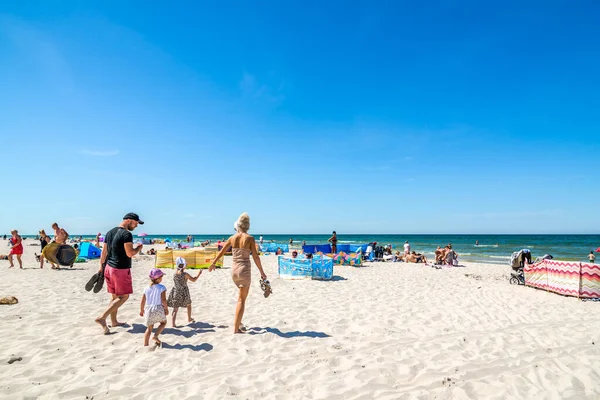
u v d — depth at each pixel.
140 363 4.30
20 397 3.38
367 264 19.34
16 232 13.75
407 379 4.05
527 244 57.53
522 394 3.72
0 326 5.66
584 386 3.92
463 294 9.70
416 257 20.81
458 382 3.98
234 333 5.53
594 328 6.28
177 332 5.56
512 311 7.59
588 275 9.08
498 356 4.82
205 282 11.16
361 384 3.87
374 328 6.05
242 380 3.91
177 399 3.46
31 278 11.16
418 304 8.20
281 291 9.66
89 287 5.47
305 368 4.29
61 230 13.97
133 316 6.39
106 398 3.46
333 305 7.91
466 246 52.88
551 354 4.94
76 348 4.76
